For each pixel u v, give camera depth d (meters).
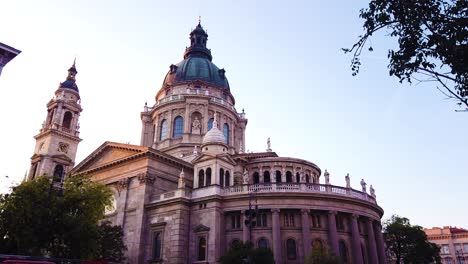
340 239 46.47
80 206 41.12
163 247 47.50
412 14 12.03
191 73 81.38
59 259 27.86
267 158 61.09
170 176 56.00
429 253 66.06
